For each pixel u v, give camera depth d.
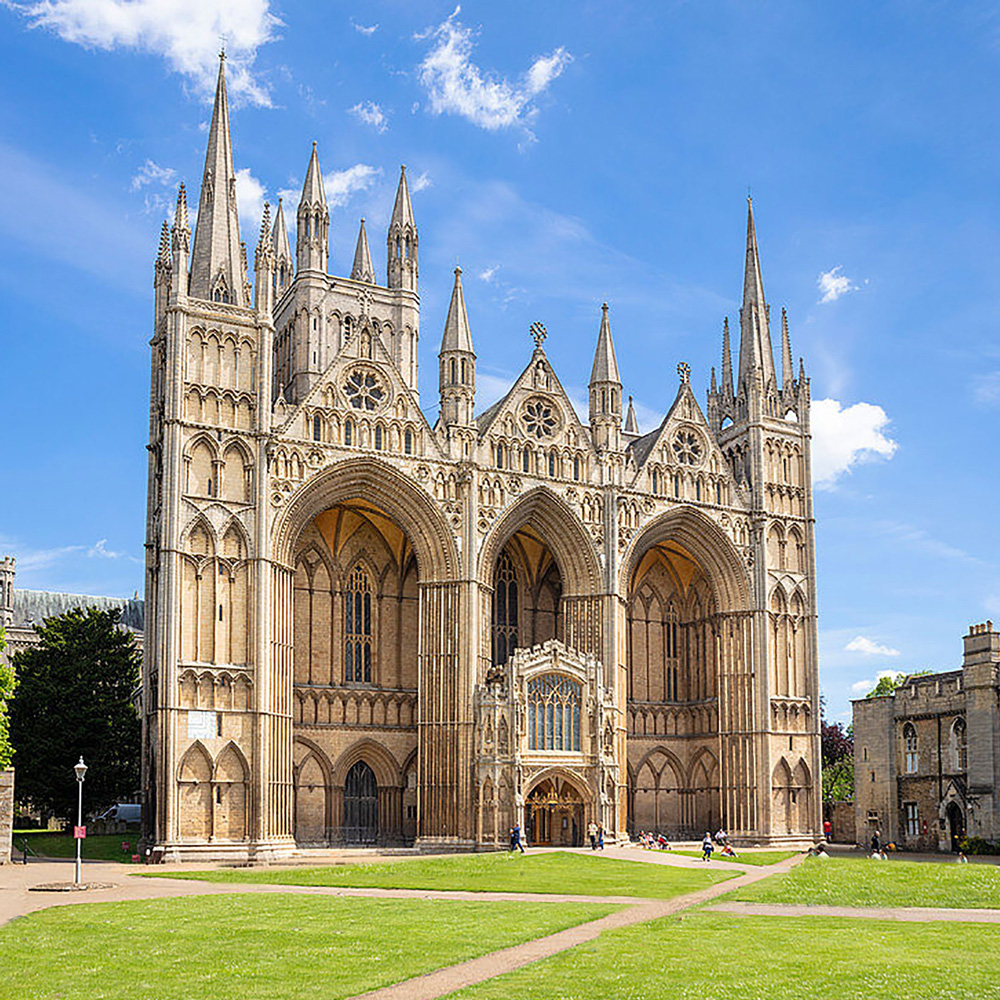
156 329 88.81
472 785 80.88
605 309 94.38
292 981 27.95
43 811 108.06
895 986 26.83
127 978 28.39
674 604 104.06
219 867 67.69
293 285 99.56
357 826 88.25
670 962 29.94
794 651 97.19
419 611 84.19
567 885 54.28
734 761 94.69
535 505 88.62
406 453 83.56
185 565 74.31
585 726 83.94
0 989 27.20
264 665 75.06
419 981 28.12
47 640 96.44
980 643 84.88
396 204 104.75
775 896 48.00
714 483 96.69
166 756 71.56
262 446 77.50
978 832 83.31
